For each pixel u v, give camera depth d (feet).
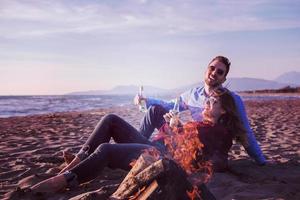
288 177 13.14
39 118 48.85
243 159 16.28
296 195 11.04
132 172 8.26
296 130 29.25
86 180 10.50
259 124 34.73
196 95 13.99
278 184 12.01
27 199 10.07
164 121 14.16
